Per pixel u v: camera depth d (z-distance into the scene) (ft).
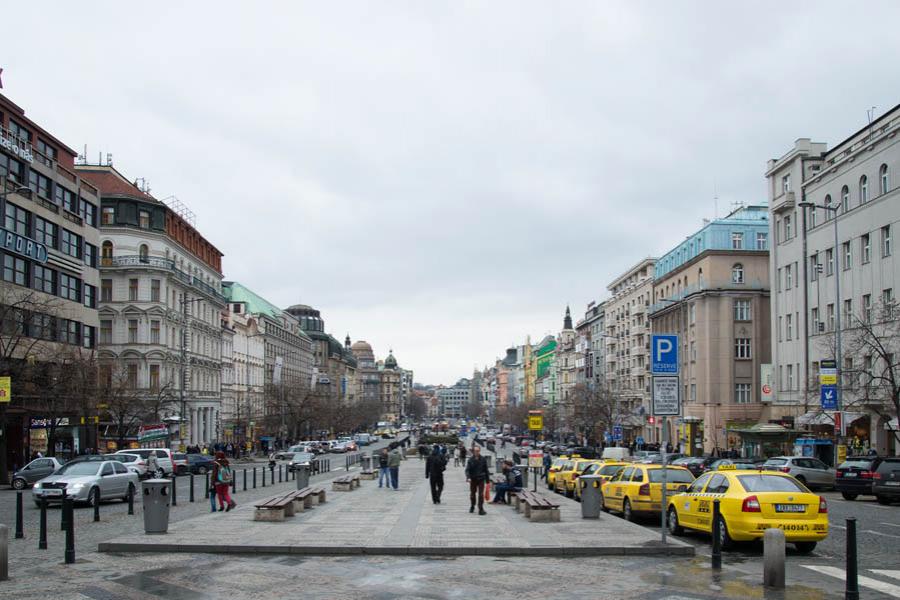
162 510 60.03
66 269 187.52
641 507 75.00
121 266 227.81
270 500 73.31
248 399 315.99
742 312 243.60
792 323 191.72
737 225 248.52
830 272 173.06
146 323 228.63
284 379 418.92
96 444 185.68
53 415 159.63
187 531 61.77
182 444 221.46
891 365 118.52
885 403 139.54
